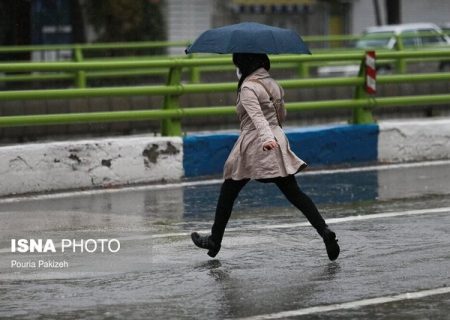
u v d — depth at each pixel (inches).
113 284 674.2
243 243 804.6
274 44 706.8
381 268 717.3
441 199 1009.5
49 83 2529.5
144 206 976.3
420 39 3046.3
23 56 2664.9
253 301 629.3
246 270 714.2
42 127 1455.5
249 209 955.3
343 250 776.9
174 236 833.5
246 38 704.4
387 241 808.9
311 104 1237.7
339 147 1253.1
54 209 957.8
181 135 1168.2
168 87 1143.0
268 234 839.1
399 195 1032.8
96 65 1093.1
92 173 1078.4
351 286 666.2
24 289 661.9
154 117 1138.0
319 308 612.7
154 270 713.6
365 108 1291.8
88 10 3312.0
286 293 648.4
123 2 3314.5
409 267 721.0
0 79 1951.3
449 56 1348.4
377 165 1261.1
